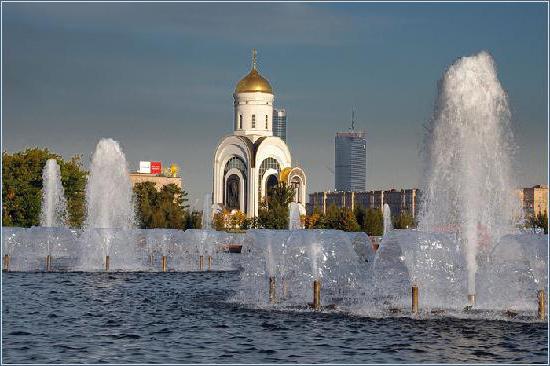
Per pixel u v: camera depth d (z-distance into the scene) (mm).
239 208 172375
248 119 174875
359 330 32156
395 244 41281
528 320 34000
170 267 67500
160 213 139375
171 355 27609
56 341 30172
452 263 37812
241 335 31391
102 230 66500
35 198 106500
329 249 42562
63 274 58531
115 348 28844
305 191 171125
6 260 63219
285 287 43094
